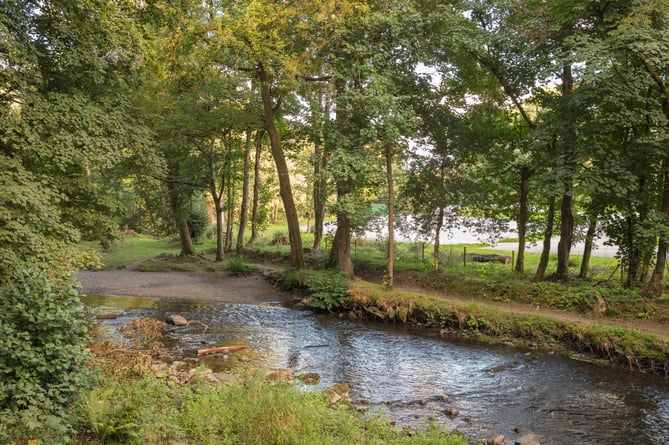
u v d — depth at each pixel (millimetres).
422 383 9719
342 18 15289
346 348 12172
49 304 5992
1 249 8523
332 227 27047
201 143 25984
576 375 10289
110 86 12062
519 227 18125
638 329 11852
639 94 13055
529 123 16438
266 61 16047
